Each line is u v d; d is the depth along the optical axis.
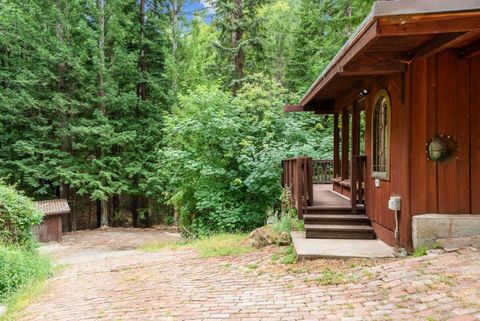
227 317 3.58
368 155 6.58
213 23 18.44
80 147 19.22
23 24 17.67
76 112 19.14
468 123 4.81
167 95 20.83
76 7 19.62
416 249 4.81
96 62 19.17
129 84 21.81
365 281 4.10
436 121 4.84
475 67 4.78
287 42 22.64
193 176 11.80
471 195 4.82
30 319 4.33
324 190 9.75
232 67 17.89
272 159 10.68
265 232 7.43
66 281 6.54
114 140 19.20
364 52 4.70
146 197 21.31
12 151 18.55
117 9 20.48
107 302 4.67
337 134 9.71
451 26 3.49
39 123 19.05
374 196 6.20
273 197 11.12
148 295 4.79
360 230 6.13
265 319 3.43
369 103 6.58
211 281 5.16
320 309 3.52
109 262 8.31
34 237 10.93
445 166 4.83
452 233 4.75
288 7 23.73
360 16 11.11
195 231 11.54
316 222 6.51
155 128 20.61
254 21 17.86
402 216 5.07
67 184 19.80
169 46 22.12
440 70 4.82
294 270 4.99
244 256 6.58
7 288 6.23
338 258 5.15
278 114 12.85
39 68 18.47
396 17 3.38
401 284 3.78
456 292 3.33
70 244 15.27
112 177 20.16
